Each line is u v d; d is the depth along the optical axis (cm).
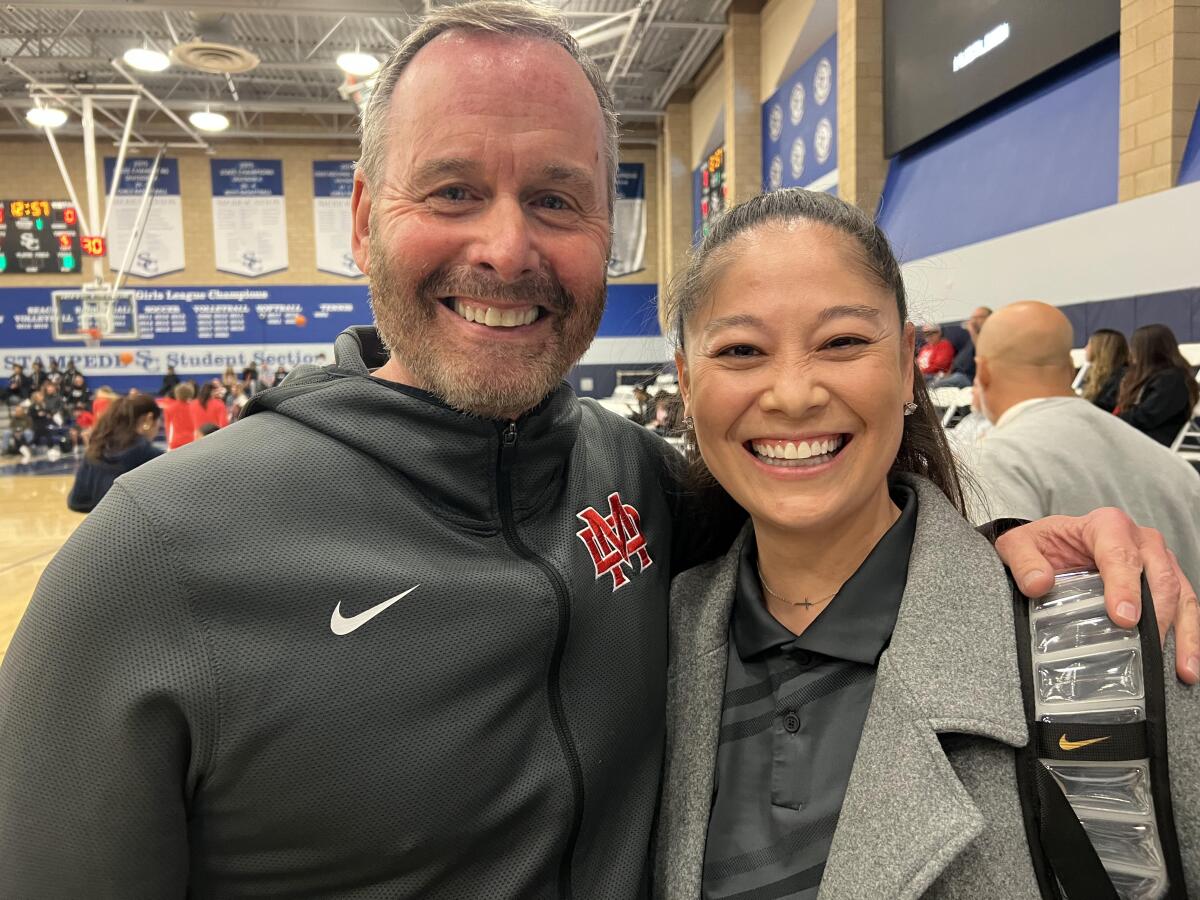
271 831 73
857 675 82
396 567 77
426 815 75
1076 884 66
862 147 647
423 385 85
